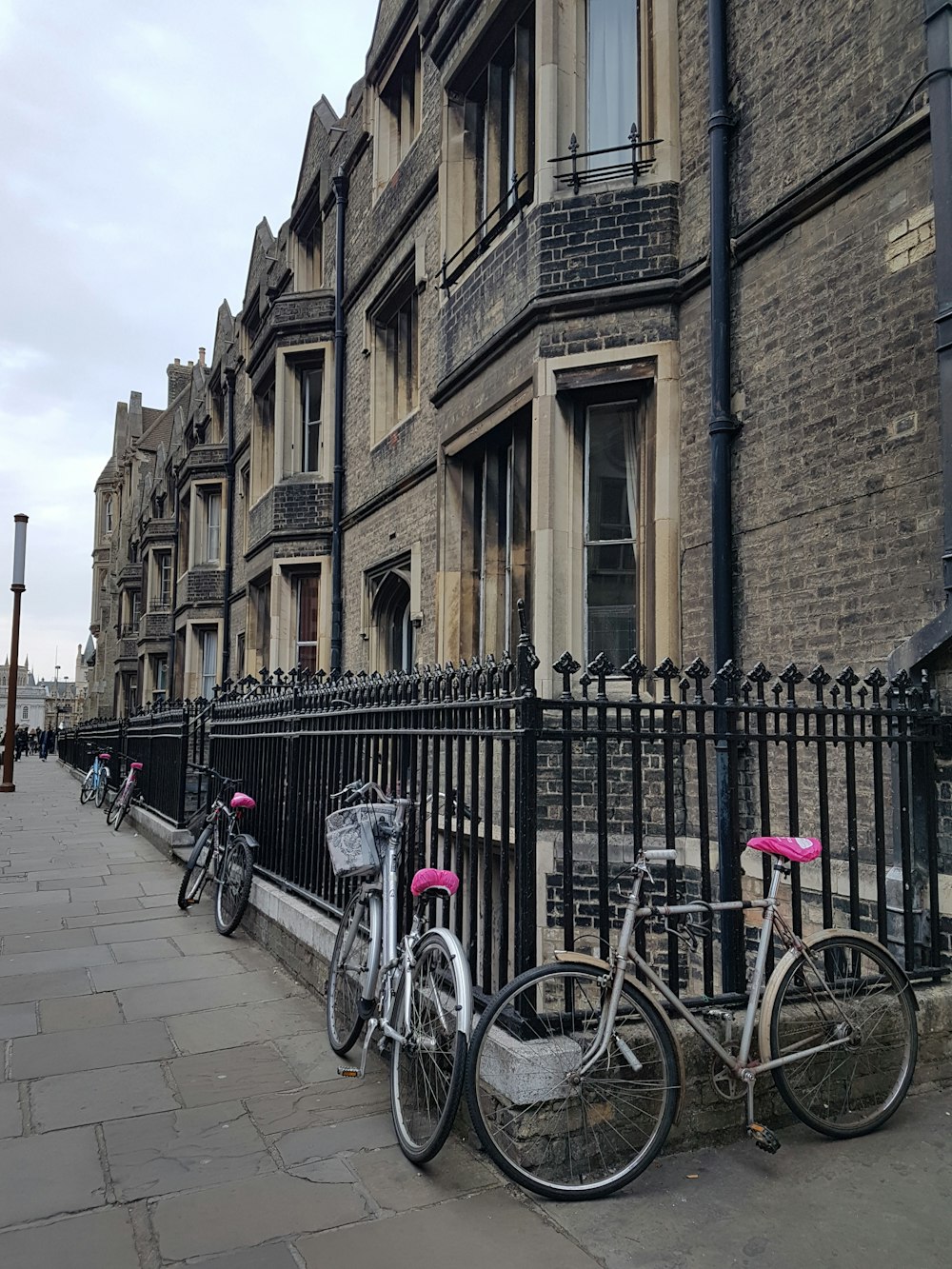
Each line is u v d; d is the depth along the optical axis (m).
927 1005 3.81
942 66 4.57
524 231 7.32
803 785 5.34
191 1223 2.84
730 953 3.92
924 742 4.12
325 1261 2.62
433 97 10.03
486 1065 3.15
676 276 6.61
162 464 30.81
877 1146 3.28
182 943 6.54
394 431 11.25
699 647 6.25
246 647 16.67
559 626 6.83
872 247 5.15
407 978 3.49
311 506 13.81
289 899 5.98
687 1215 2.84
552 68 7.10
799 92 5.69
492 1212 2.87
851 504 5.18
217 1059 4.30
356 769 5.14
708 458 6.26
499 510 8.56
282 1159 3.27
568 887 3.30
